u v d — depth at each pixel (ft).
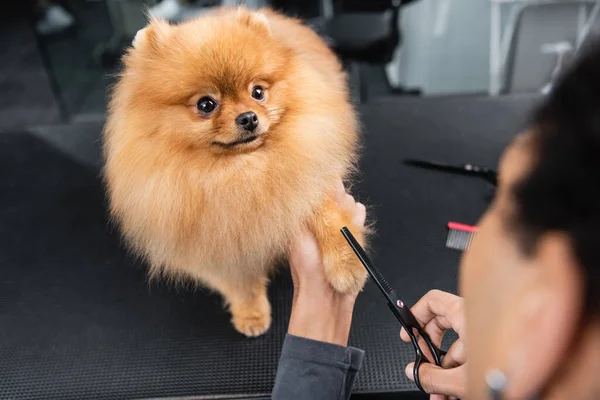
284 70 2.90
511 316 1.02
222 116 2.68
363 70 8.93
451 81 8.70
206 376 3.47
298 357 2.53
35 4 9.67
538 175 0.97
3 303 4.17
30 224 4.96
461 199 4.77
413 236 4.42
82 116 9.18
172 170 2.82
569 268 0.94
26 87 10.46
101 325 3.92
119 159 2.93
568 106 0.94
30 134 6.26
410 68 8.86
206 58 2.65
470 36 8.26
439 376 2.34
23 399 3.39
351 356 2.62
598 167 0.90
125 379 3.49
